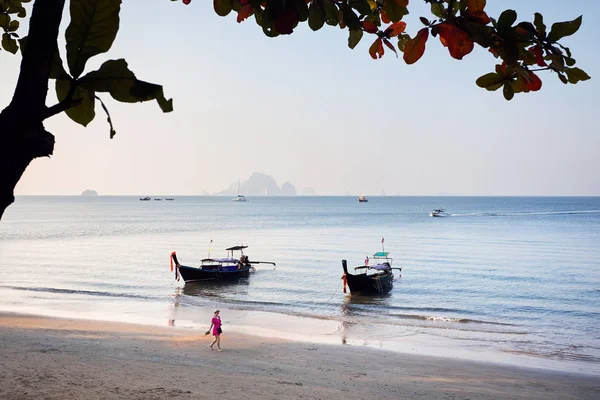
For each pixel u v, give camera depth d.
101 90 1.12
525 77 1.28
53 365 16.38
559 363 21.59
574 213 177.50
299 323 29.39
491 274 48.38
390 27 1.47
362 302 36.25
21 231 100.12
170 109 1.16
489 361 21.56
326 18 1.43
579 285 42.44
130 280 45.06
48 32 1.08
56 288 39.91
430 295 38.69
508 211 196.00
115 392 13.72
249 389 15.15
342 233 97.62
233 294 39.25
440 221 134.38
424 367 20.12
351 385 16.83
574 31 1.21
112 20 1.10
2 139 1.01
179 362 18.48
